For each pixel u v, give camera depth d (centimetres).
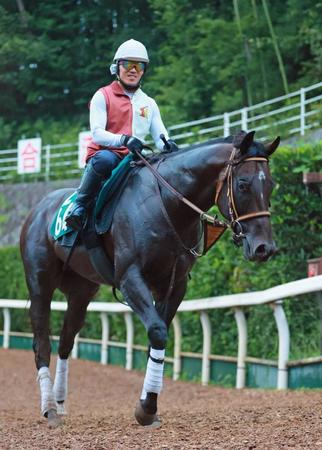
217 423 812
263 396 1141
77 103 4222
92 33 4400
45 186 3262
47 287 969
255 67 3189
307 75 3044
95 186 857
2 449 736
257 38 3134
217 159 782
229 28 3266
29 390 1516
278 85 3177
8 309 2417
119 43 4056
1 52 4256
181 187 802
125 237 816
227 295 1480
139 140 834
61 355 1008
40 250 967
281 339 1205
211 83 3406
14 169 3709
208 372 1460
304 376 1165
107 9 4278
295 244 1440
